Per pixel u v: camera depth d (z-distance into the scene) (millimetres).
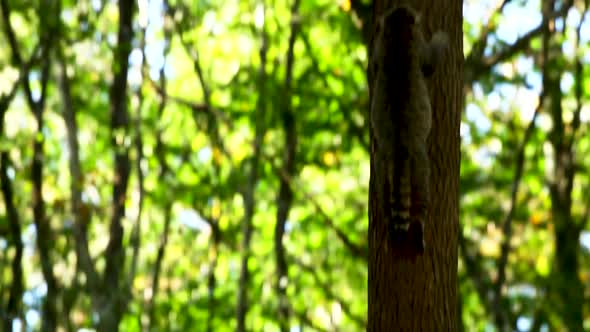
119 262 14812
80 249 14461
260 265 17359
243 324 15297
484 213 17344
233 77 17938
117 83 15703
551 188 16516
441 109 7418
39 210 15039
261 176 17375
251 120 17766
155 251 17609
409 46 7297
